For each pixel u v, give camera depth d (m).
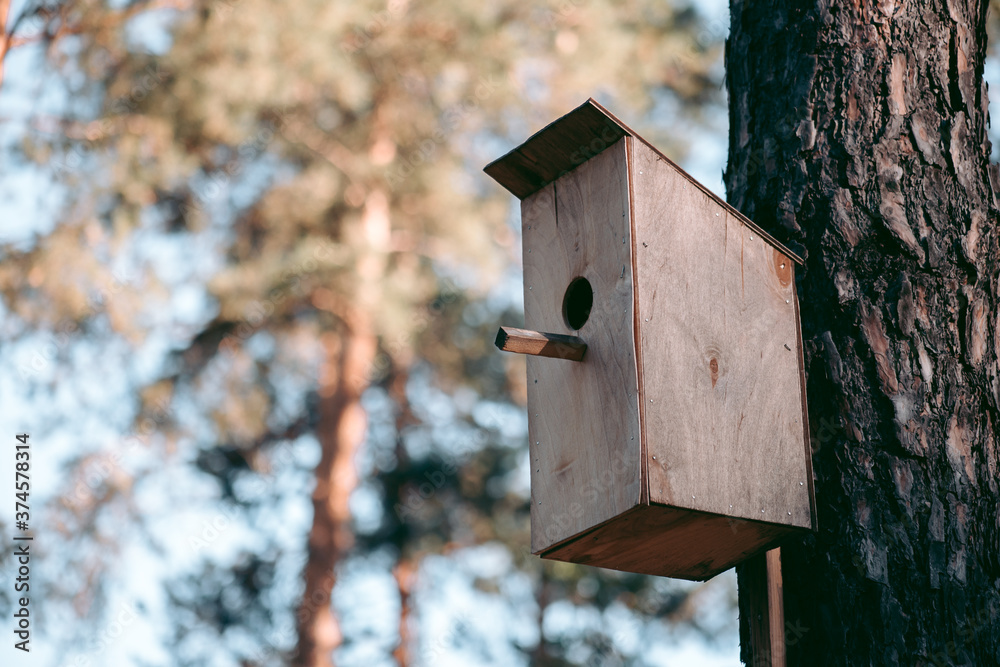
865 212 3.00
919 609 2.71
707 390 2.89
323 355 11.36
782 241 3.09
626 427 2.83
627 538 2.97
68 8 9.33
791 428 2.94
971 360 2.93
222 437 10.60
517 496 11.84
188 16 9.29
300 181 9.92
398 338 9.49
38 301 9.31
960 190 3.03
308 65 9.00
